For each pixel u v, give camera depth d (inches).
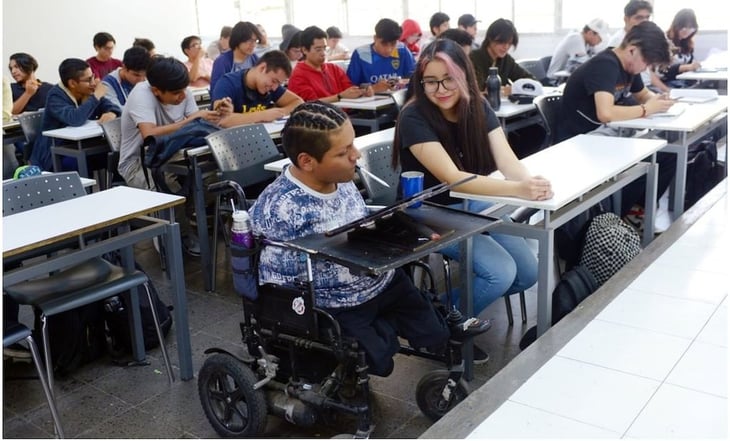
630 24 209.6
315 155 74.7
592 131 145.6
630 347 83.7
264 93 170.9
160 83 150.9
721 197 137.8
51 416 95.9
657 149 118.8
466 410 73.2
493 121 102.6
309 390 81.3
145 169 147.9
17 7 342.6
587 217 123.6
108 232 108.5
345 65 270.2
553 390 75.8
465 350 98.7
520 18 341.7
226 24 448.5
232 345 115.5
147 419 95.1
